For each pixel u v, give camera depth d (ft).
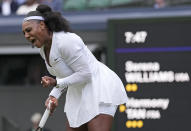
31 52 92.58
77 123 39.37
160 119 74.79
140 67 75.10
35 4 92.99
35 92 95.25
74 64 37.40
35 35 37.09
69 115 39.99
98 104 38.32
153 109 74.95
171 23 74.79
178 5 91.09
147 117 74.90
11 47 91.25
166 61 74.90
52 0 95.50
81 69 37.50
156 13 80.28
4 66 97.14
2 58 96.89
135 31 75.31
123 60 75.36
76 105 39.45
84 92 38.70
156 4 90.43
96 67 39.06
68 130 41.06
